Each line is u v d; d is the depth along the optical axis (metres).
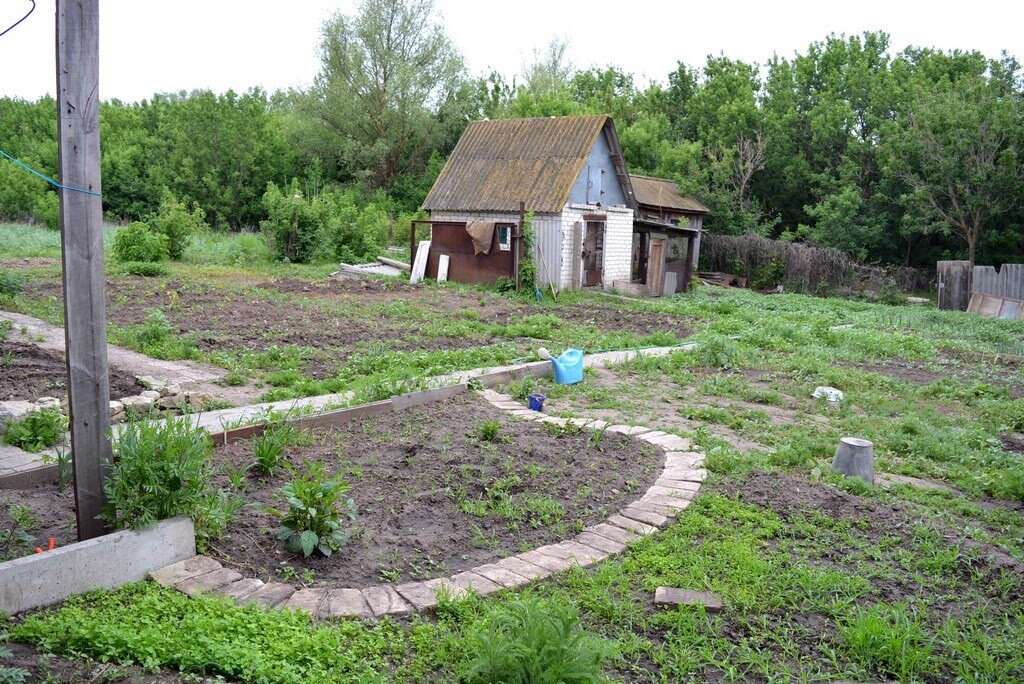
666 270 25.33
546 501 5.61
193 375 9.53
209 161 41.69
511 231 21.56
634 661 3.71
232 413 7.69
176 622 3.71
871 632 3.85
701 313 18.77
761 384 10.71
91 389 4.34
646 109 41.94
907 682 3.61
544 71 48.44
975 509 5.97
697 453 6.84
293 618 3.80
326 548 4.66
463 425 7.39
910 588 4.51
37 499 5.33
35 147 41.34
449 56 43.81
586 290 22.92
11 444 6.44
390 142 44.00
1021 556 5.01
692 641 3.86
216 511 4.67
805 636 3.97
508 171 23.27
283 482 5.77
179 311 14.83
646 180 29.30
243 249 28.12
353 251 28.44
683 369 11.49
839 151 34.28
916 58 40.66
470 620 3.94
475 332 14.02
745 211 31.09
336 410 7.37
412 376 8.70
